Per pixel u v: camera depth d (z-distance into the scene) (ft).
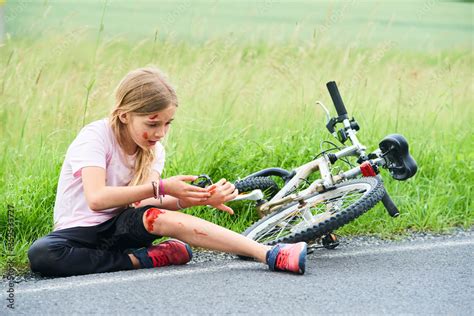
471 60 37.32
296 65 28.71
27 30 26.09
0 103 24.72
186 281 15.05
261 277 15.33
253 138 25.12
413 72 31.86
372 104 28.45
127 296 13.99
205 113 26.48
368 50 31.55
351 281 15.07
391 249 18.28
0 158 23.08
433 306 13.48
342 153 18.76
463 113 30.04
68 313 13.07
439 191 23.04
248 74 29.01
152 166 17.06
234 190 16.26
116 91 16.12
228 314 12.91
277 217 18.35
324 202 18.51
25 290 14.61
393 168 18.02
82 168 16.01
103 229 16.35
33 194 20.22
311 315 12.88
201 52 28.63
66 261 15.79
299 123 26.08
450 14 72.23
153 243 19.38
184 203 17.13
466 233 20.63
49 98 24.99
